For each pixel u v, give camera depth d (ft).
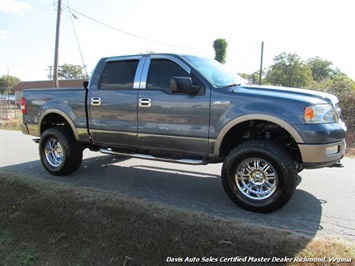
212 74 14.56
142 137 15.31
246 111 12.62
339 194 15.37
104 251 10.21
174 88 13.29
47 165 18.51
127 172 19.22
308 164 12.03
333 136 12.12
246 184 13.09
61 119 19.13
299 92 12.91
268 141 12.80
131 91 15.48
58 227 11.64
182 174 18.85
